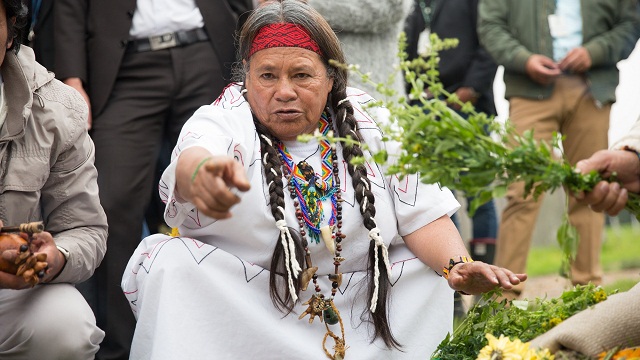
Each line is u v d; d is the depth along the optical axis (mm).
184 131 4711
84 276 5105
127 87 6926
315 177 4859
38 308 4898
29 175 4883
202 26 6984
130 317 6680
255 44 4852
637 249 10828
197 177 3879
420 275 5020
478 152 3742
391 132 3881
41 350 4875
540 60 7809
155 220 7496
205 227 4809
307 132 4941
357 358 4820
